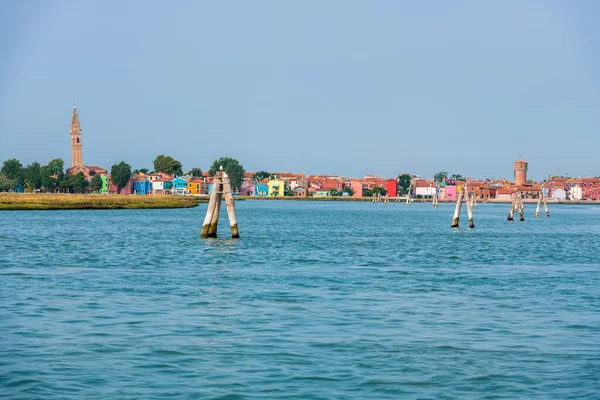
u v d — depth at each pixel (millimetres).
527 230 122562
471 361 27891
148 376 25750
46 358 27766
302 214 199250
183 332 32281
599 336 32031
